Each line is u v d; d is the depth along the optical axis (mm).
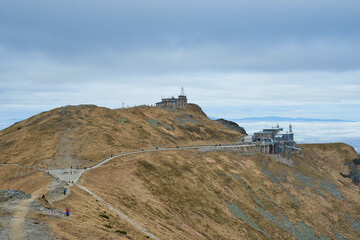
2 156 120750
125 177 98938
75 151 123375
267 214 118312
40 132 140375
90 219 51188
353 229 131875
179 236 67938
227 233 92812
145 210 76812
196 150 156000
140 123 184875
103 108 184000
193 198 104812
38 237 38375
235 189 127312
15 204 50906
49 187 69125
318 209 136750
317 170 189750
